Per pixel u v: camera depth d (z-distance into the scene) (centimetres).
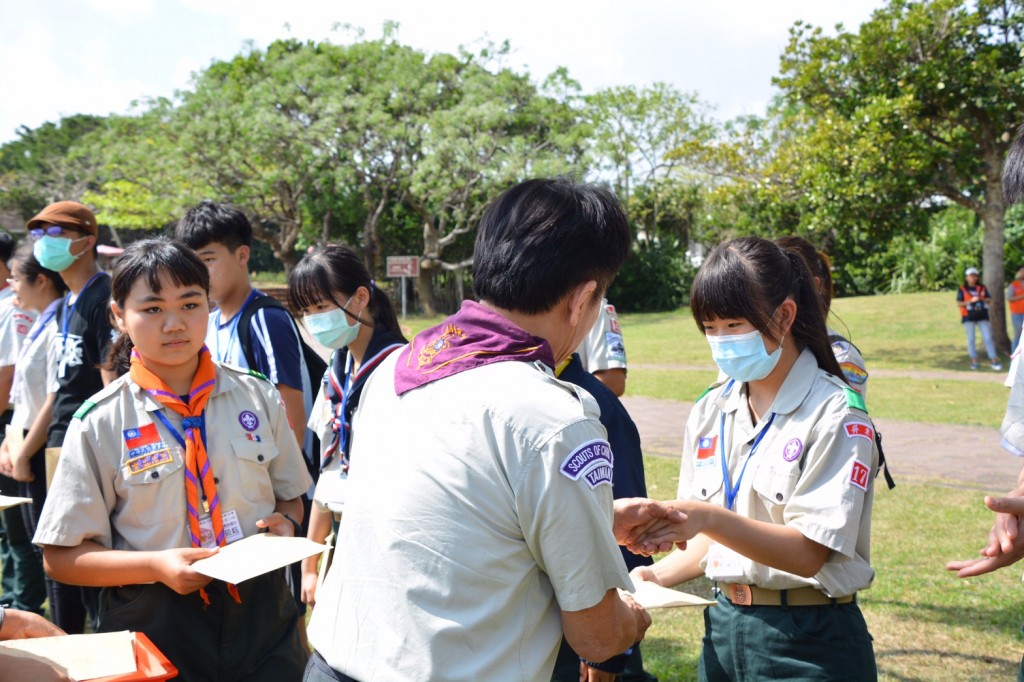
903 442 900
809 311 238
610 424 246
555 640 159
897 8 1517
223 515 266
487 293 170
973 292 1516
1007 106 1499
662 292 3394
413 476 157
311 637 167
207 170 2762
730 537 210
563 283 165
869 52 1510
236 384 281
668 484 730
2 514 457
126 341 285
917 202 1622
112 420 259
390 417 167
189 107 2769
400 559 154
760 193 1716
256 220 2994
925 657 394
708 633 254
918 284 2866
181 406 265
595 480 152
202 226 375
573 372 246
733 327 230
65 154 4184
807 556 216
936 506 646
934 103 1530
